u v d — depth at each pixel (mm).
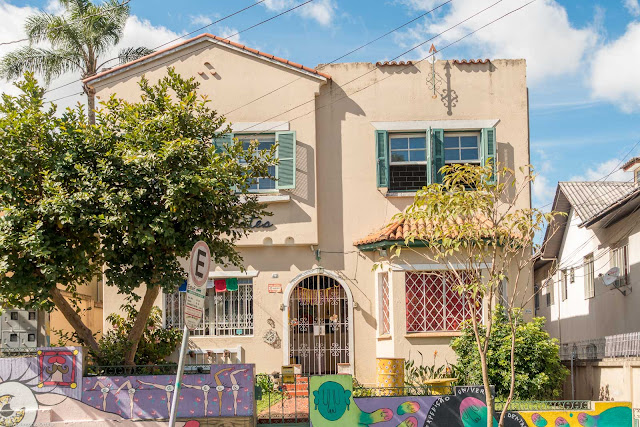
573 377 19359
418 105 19766
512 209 19297
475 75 19875
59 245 12445
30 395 12633
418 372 17688
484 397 13234
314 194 19094
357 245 19047
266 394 17062
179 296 19078
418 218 12258
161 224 12727
